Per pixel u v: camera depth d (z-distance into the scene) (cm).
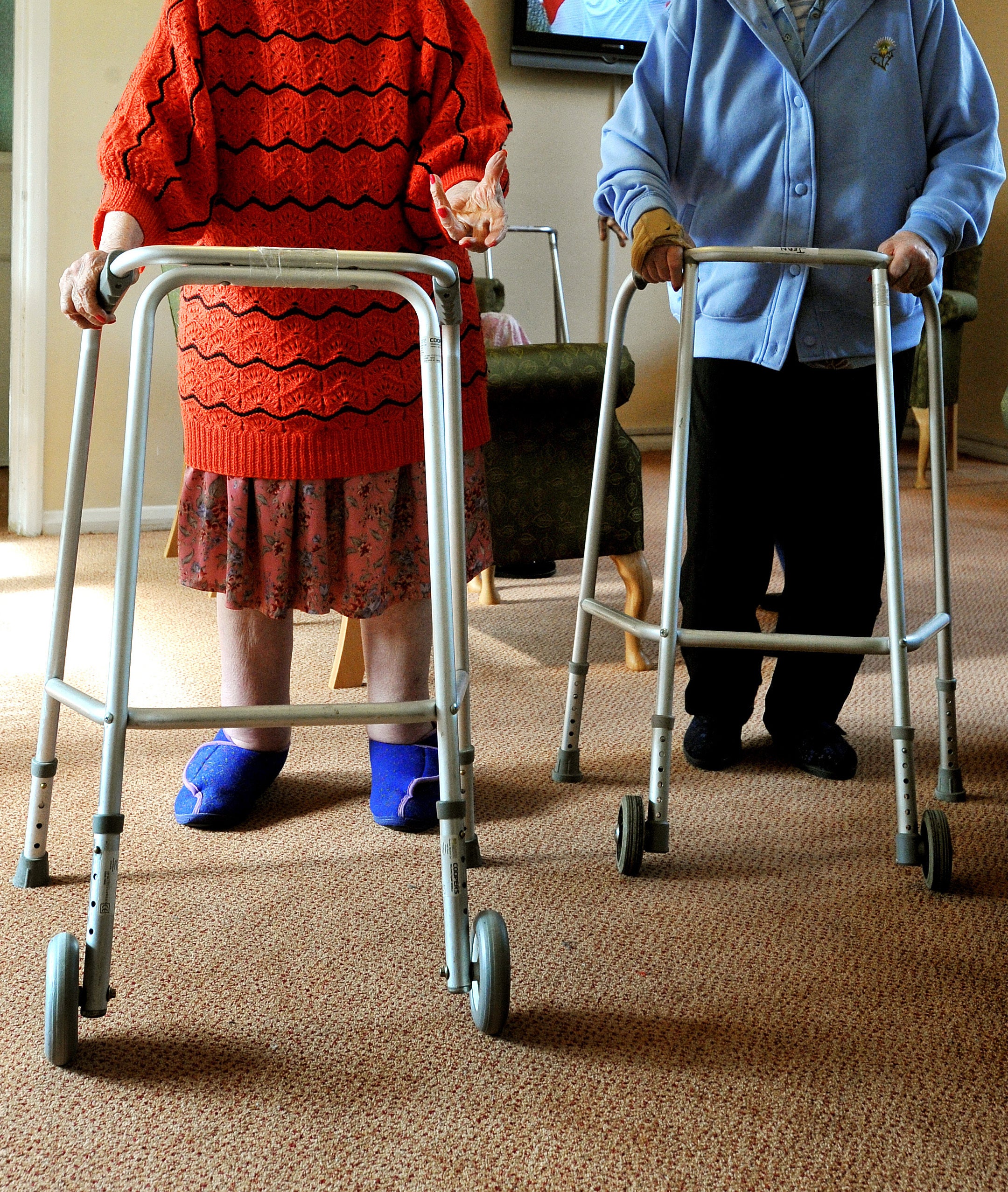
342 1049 110
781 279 155
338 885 141
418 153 134
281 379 137
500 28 435
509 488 228
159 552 314
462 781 144
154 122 123
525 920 134
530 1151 97
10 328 416
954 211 146
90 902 108
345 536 145
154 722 108
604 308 479
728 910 138
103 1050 109
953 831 160
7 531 338
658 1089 105
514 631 254
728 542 171
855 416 163
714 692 181
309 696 206
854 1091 106
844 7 149
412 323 141
